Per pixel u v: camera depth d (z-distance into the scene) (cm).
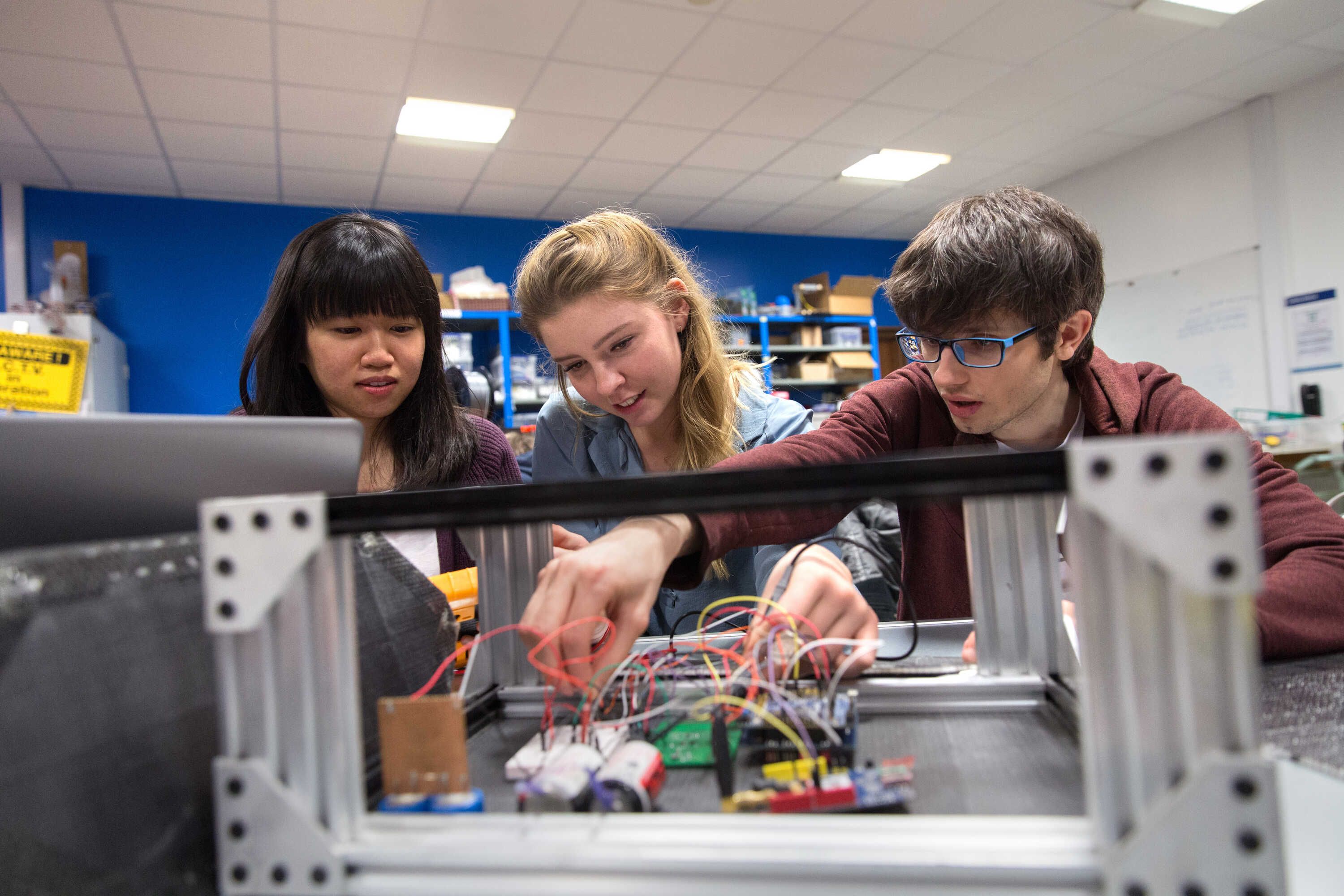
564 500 36
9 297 385
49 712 30
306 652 33
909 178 463
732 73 324
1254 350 402
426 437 123
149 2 251
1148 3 294
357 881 32
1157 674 28
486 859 32
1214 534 27
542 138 375
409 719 39
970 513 55
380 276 109
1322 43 335
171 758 35
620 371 112
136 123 332
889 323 593
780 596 60
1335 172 368
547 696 54
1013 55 326
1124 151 451
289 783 33
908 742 47
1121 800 29
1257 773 27
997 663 55
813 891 30
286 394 118
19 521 44
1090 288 92
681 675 56
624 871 31
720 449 126
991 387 91
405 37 281
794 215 520
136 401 410
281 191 421
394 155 382
